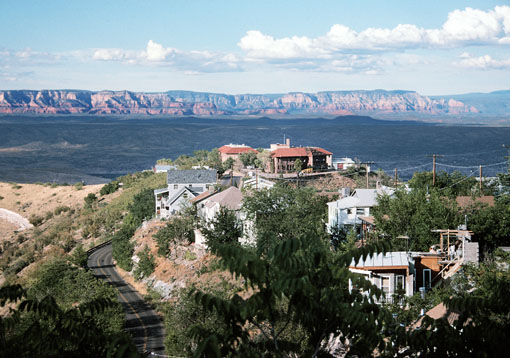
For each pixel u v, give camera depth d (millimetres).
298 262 11062
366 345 12125
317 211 69938
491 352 11500
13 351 11906
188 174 114812
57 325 12352
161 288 66375
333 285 11570
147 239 85188
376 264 38875
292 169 183375
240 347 11125
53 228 143750
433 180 87000
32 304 12414
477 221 51906
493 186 86500
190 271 66688
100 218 130500
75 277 66625
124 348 9750
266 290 10961
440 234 49000
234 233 68375
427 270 43781
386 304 32406
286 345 12086
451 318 26484
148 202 110000
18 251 125688
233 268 10688
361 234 62875
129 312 60000
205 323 35250
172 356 41250
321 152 188125
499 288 12023
